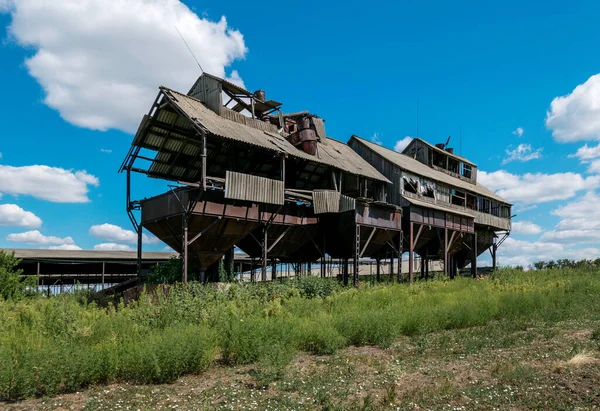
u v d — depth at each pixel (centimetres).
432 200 3766
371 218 2880
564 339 1276
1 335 1102
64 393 830
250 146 2417
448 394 784
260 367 933
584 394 775
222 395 801
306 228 2873
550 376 887
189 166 2983
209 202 2272
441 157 4656
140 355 907
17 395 803
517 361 1012
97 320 1229
